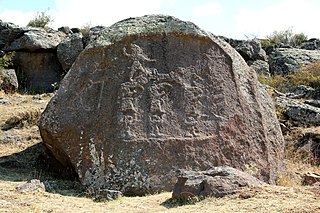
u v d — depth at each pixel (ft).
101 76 28.81
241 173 23.35
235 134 28.96
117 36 29.50
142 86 28.43
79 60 29.55
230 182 22.15
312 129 40.98
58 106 28.53
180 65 29.37
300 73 57.31
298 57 64.34
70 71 29.55
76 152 27.40
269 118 31.73
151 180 26.25
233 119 29.19
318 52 67.56
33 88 55.06
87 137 27.45
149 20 30.37
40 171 30.45
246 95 30.55
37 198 23.03
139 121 27.55
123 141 26.86
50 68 56.44
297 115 43.04
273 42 78.28
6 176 28.27
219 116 28.94
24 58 55.83
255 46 61.11
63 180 28.12
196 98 28.89
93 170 26.73
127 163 26.50
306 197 20.66
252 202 20.27
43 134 28.81
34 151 34.32
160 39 29.73
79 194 25.44
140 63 28.89
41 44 55.57
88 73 28.99
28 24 63.98
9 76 52.01
